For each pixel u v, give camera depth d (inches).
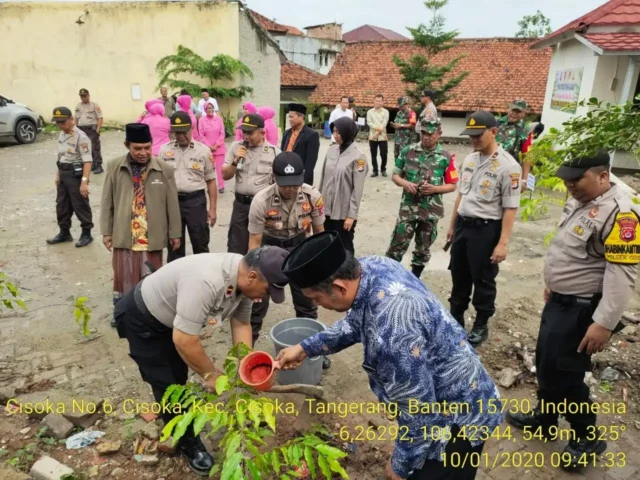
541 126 371.2
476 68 833.5
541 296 196.2
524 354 151.8
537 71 795.4
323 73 1167.6
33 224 280.7
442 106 762.8
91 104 396.5
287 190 132.0
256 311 147.9
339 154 180.2
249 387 83.4
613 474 109.0
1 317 172.7
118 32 679.7
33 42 699.4
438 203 181.9
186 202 186.2
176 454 111.0
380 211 316.2
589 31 378.3
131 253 158.9
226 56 639.8
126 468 107.7
